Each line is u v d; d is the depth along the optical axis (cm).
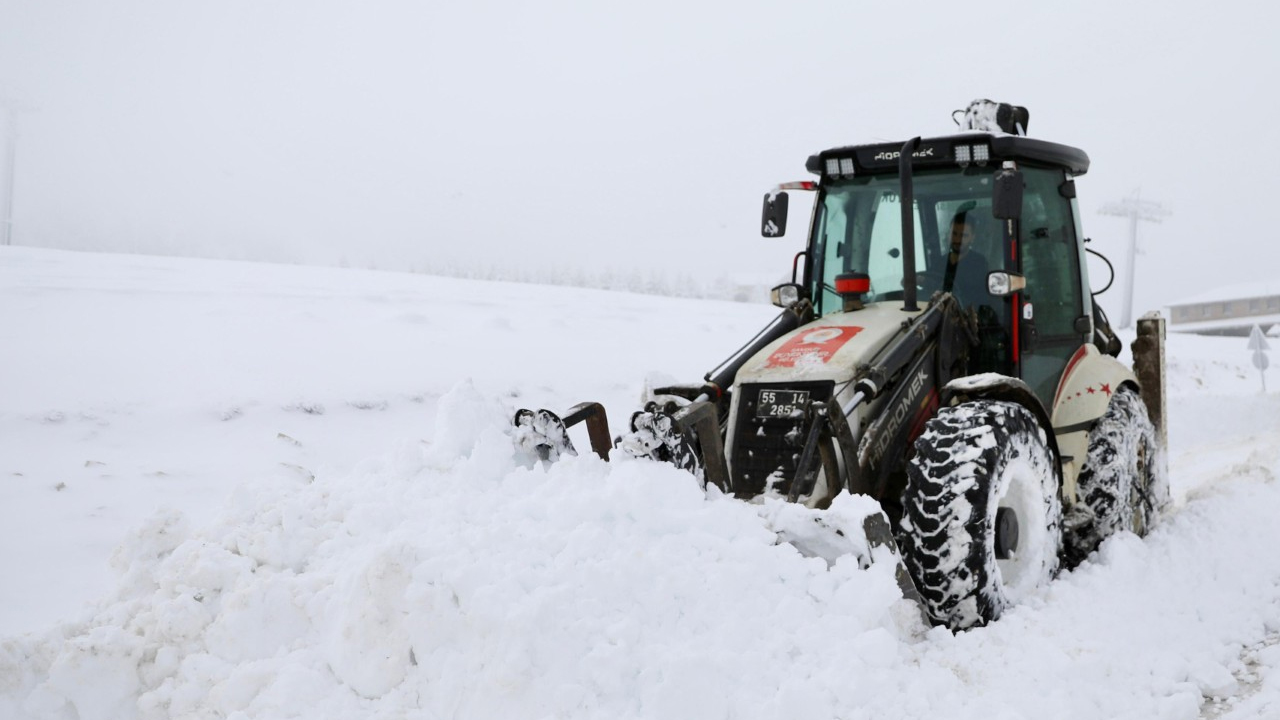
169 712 279
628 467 334
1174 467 869
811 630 297
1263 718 302
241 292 1426
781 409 403
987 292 452
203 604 301
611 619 280
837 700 277
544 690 257
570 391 1009
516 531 310
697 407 366
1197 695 319
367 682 271
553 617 272
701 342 1405
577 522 317
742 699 270
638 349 1261
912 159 463
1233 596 410
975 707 284
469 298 1695
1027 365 459
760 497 392
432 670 268
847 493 340
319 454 729
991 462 357
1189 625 376
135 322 1080
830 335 429
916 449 374
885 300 472
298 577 303
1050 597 390
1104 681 317
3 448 656
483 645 265
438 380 948
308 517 335
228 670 281
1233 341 2883
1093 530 468
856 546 326
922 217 468
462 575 276
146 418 746
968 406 381
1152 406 572
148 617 296
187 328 1063
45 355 877
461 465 362
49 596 448
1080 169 519
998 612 364
